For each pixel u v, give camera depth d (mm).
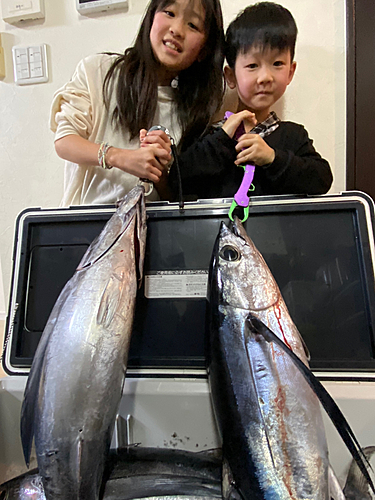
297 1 725
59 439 396
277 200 554
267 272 474
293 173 562
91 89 695
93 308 442
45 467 394
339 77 724
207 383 500
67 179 744
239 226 507
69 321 438
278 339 403
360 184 712
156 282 562
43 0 814
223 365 440
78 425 401
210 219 567
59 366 418
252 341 427
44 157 854
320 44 725
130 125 669
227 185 622
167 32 625
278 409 389
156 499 393
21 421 435
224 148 594
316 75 731
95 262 474
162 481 415
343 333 516
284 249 549
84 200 700
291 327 452
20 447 512
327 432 451
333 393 468
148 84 663
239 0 736
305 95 737
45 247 601
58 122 675
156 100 680
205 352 508
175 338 544
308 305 530
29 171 862
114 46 792
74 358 419
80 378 412
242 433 397
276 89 634
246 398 407
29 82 838
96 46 802
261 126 668
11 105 856
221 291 471
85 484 392
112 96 693
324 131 735
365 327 513
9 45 847
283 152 565
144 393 502
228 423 415
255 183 617
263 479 372
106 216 585
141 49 669
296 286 538
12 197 874
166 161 570
